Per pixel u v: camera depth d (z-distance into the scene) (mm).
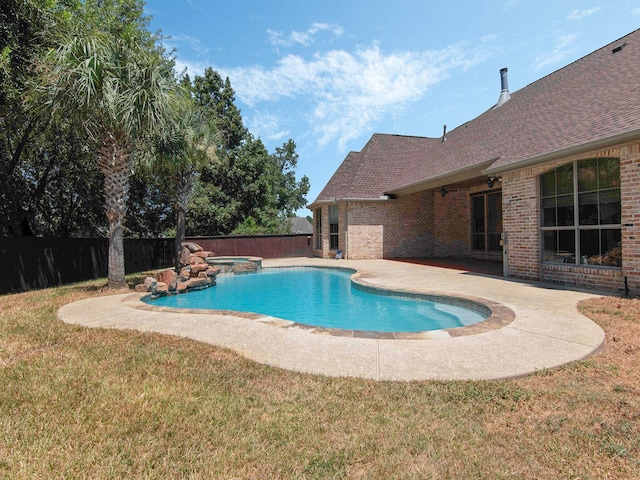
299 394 3150
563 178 8805
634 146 7098
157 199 22812
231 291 11211
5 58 9000
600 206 7969
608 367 3691
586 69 11734
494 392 3137
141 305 7375
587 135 7836
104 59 8672
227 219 26547
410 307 8344
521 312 6062
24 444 2439
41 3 10094
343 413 2822
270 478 2100
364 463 2234
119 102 8719
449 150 16484
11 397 3080
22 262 10711
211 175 26953
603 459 2254
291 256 22234
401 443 2436
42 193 15422
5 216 13312
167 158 12609
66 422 2709
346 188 19359
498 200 16094
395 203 18672
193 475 2125
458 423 2680
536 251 9461
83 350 4348
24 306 7367
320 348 4406
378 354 4164
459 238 18469
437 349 4297
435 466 2197
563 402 2973
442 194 16875
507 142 11492
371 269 13445
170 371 3686
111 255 9984
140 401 3027
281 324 5629
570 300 6992
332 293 10633
